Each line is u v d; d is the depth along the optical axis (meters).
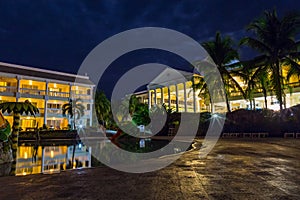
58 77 37.03
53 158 9.23
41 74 35.78
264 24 22.62
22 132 23.47
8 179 4.76
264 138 18.81
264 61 22.95
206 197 3.43
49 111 35.28
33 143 19.30
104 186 4.15
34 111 13.57
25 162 8.06
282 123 20.58
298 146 11.65
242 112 23.33
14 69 33.78
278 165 6.27
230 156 8.20
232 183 4.28
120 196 3.53
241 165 6.30
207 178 4.73
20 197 3.51
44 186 4.16
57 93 36.06
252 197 3.41
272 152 9.35
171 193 3.66
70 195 3.60
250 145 12.58
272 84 22.47
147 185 4.20
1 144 7.98
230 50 25.62
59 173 5.37
